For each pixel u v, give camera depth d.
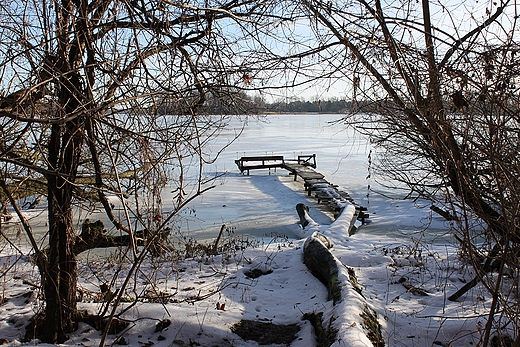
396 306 5.46
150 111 3.15
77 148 3.68
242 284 6.24
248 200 16.70
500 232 3.31
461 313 5.05
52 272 3.82
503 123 2.66
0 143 2.76
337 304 4.63
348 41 3.06
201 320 4.38
